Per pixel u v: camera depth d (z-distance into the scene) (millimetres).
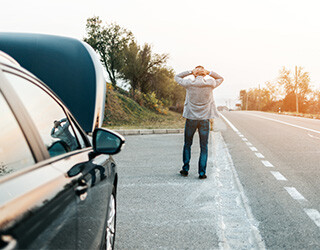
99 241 2705
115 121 26141
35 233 1394
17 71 2035
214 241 4062
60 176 1917
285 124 25750
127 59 40500
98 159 2975
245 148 12000
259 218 4789
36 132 1978
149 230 4383
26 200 1443
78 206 2031
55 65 4609
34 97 2174
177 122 27875
